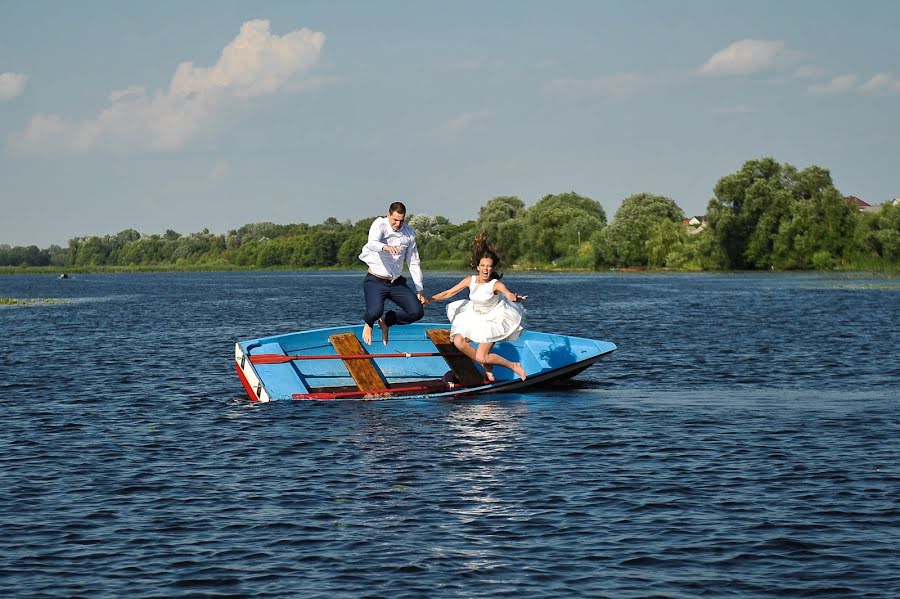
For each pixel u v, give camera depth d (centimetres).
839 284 7488
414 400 1781
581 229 13275
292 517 1034
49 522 1023
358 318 4469
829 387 1927
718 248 10750
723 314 4256
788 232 10294
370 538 963
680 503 1069
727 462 1255
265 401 1784
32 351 2875
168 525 1011
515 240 13838
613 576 858
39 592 835
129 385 2084
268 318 4522
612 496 1100
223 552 928
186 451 1366
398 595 823
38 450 1381
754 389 1914
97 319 4556
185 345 3066
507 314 1789
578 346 1955
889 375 2095
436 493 1121
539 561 896
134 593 833
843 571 860
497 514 1036
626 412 1641
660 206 12462
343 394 1800
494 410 1670
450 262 15212
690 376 2127
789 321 3753
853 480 1155
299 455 1329
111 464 1289
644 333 3291
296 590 837
